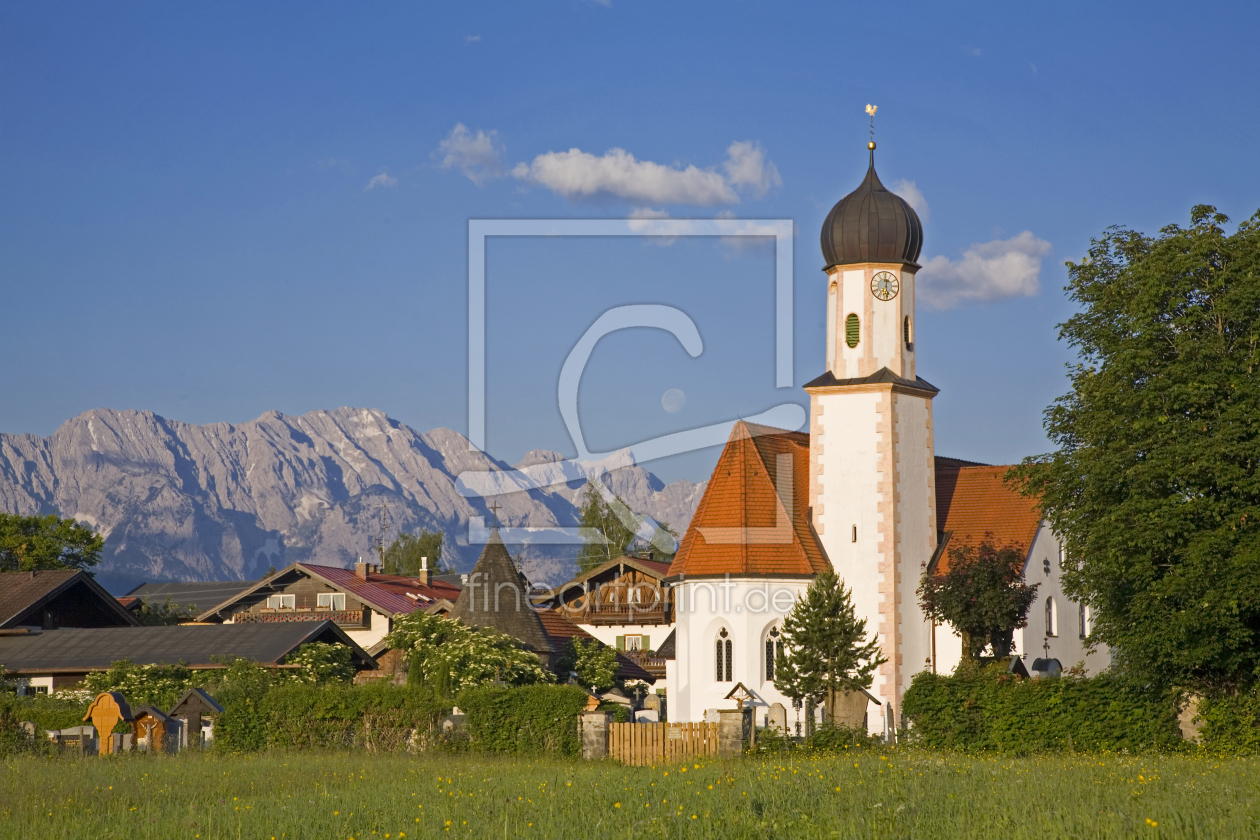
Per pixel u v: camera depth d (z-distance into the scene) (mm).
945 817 21359
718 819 21703
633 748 39281
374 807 24750
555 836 20625
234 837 21766
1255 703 37781
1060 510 42188
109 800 26734
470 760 37719
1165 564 38531
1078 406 43188
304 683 51031
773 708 49500
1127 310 41062
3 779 29672
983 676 41656
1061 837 19125
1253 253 39156
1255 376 38281
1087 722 39594
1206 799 23172
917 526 54094
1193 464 36844
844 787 25312
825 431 54344
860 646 52188
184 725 44062
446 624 49188
